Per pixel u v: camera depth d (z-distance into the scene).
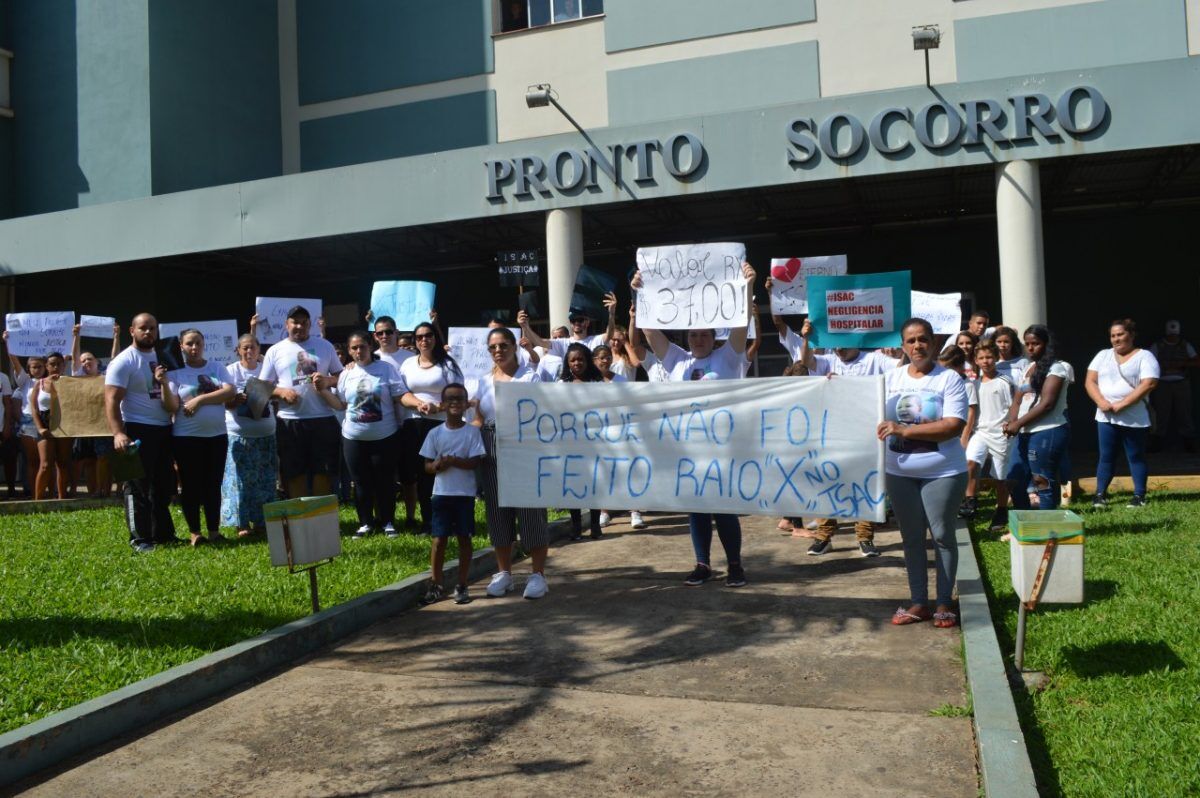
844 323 7.43
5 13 21.42
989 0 17.23
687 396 6.60
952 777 3.88
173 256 18.38
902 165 13.14
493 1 20.45
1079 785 3.69
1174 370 16.91
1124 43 16.62
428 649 5.93
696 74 18.81
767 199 16.38
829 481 6.20
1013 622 5.77
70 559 8.43
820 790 3.80
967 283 18.75
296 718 4.80
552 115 19.92
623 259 20.69
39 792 4.03
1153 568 6.80
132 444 8.26
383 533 9.38
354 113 21.69
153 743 4.53
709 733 4.43
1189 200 17.39
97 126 20.47
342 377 9.41
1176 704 4.33
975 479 9.57
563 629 6.27
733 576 7.23
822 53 18.08
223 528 10.05
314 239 18.09
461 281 22.14
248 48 21.88
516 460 6.98
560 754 4.25
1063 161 13.92
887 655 5.47
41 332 13.49
